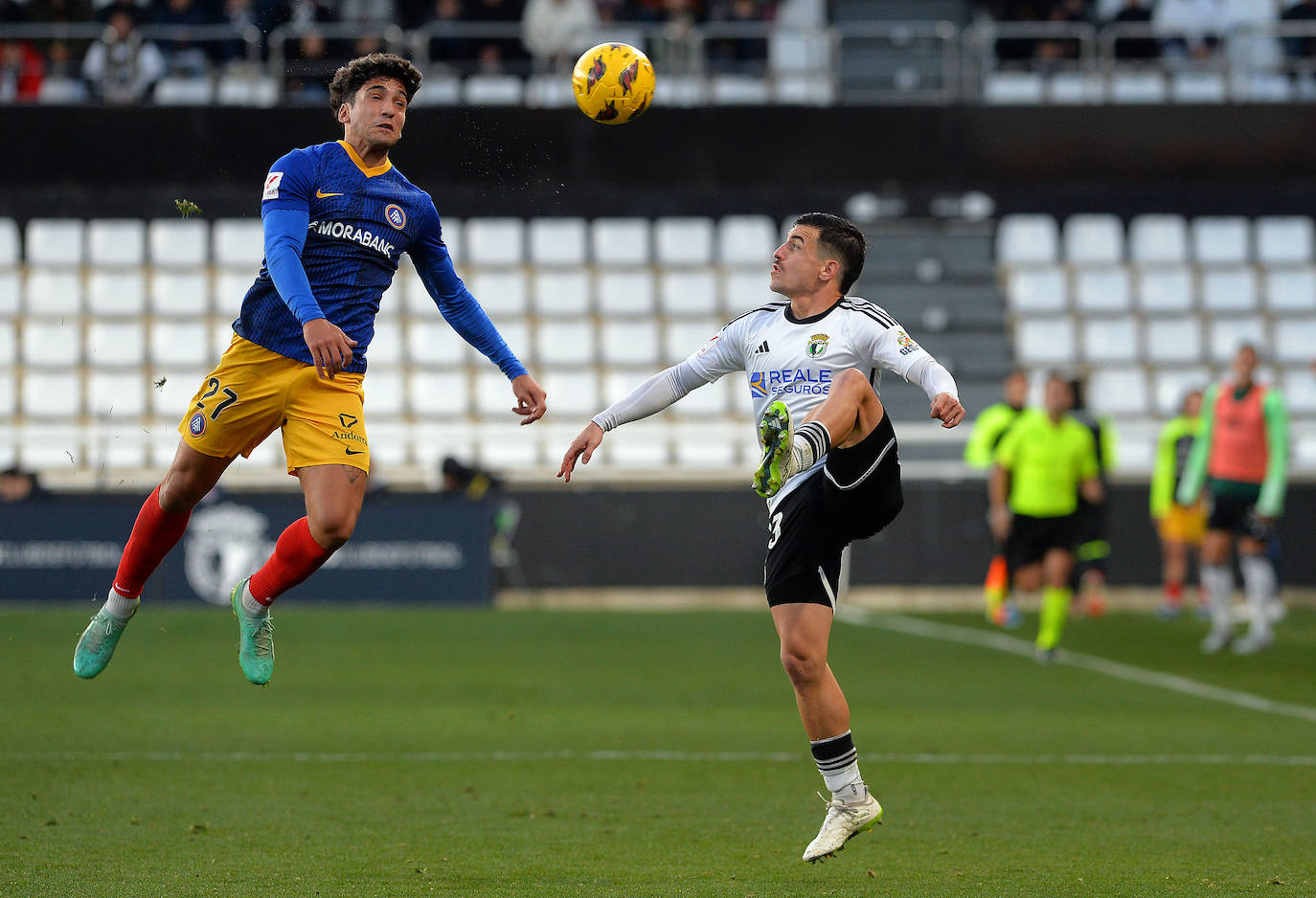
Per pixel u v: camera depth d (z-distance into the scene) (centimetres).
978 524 5659
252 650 1596
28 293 6688
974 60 6800
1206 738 2712
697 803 2055
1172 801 2106
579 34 6556
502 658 3884
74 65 6500
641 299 6956
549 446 6406
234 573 4962
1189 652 4206
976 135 6550
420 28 6806
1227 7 7331
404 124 1761
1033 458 3981
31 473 5088
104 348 6562
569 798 2080
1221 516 4288
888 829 1898
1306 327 6975
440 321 6756
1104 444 5231
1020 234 7225
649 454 6481
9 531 4938
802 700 1571
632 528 5522
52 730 2653
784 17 7512
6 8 6525
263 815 1930
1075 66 6919
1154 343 6900
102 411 6378
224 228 6888
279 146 5188
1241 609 5553
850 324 1602
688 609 5297
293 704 3042
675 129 6519
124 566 1627
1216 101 6519
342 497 1541
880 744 2631
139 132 6297
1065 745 2627
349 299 1565
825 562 1574
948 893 1541
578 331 6794
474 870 1620
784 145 6556
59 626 4384
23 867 1603
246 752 2441
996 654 4116
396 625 4597
